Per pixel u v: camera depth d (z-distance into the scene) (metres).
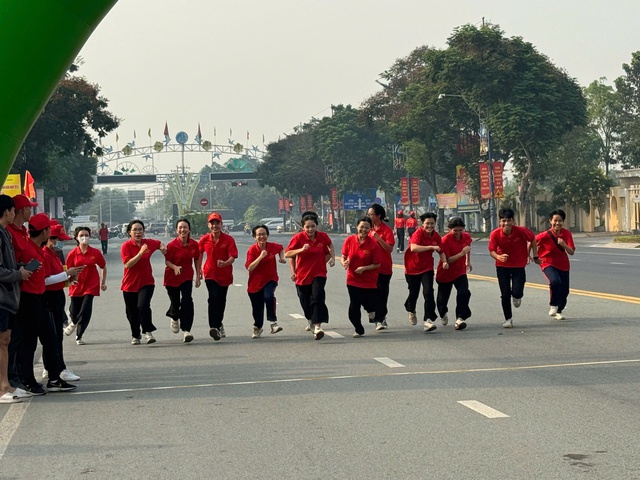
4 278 11.84
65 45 13.63
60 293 13.87
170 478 8.12
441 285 18.73
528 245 18.61
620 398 11.05
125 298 18.08
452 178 96.38
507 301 18.34
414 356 15.02
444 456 8.53
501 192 78.56
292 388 12.46
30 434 10.13
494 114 78.69
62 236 14.02
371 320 18.62
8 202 12.05
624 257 45.47
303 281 17.91
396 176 126.50
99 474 8.35
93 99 67.31
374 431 9.68
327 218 165.62
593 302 22.61
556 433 9.30
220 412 11.00
